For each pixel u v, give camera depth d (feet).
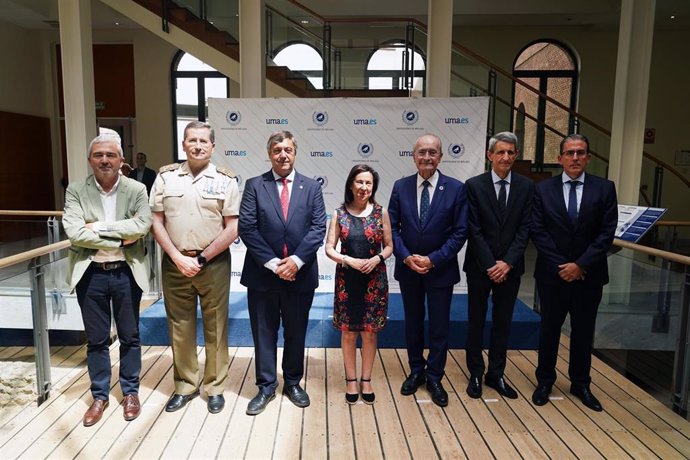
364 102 12.29
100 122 29.09
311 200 8.50
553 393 9.33
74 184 8.09
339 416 8.39
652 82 28.60
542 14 24.93
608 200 8.29
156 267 14.26
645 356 10.66
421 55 20.20
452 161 12.41
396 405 8.80
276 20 19.95
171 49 28.48
